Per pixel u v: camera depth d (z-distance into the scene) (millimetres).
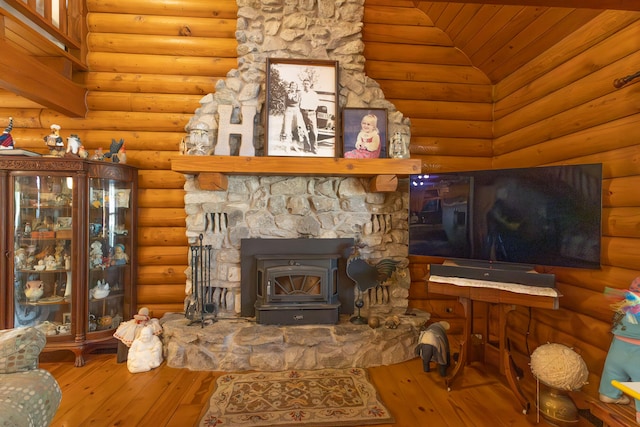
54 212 2730
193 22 3143
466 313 2518
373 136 2980
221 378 2434
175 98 3182
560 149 2453
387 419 1982
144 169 3189
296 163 2721
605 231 2061
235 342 2574
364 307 3020
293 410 2057
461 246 2482
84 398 2193
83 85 3078
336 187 3025
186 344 2609
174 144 3201
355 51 3014
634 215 1884
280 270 2760
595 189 1967
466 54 3279
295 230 2975
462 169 3316
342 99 3023
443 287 2365
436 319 3273
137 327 2717
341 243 2998
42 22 2557
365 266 2824
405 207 3084
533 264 2186
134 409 2078
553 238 2115
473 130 3326
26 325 2697
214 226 2957
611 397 1695
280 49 2965
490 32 2857
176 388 2324
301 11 2982
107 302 2957
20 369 1454
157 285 3207
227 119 2871
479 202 2412
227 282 2936
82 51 3049
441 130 3307
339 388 2311
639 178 1870
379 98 3059
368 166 2762
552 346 2023
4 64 2184
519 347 2773
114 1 3066
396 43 3277
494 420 2000
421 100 3318
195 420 1980
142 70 3146
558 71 2490
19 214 2646
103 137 3137
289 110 2934
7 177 2574
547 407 1973
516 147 2982
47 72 2592
